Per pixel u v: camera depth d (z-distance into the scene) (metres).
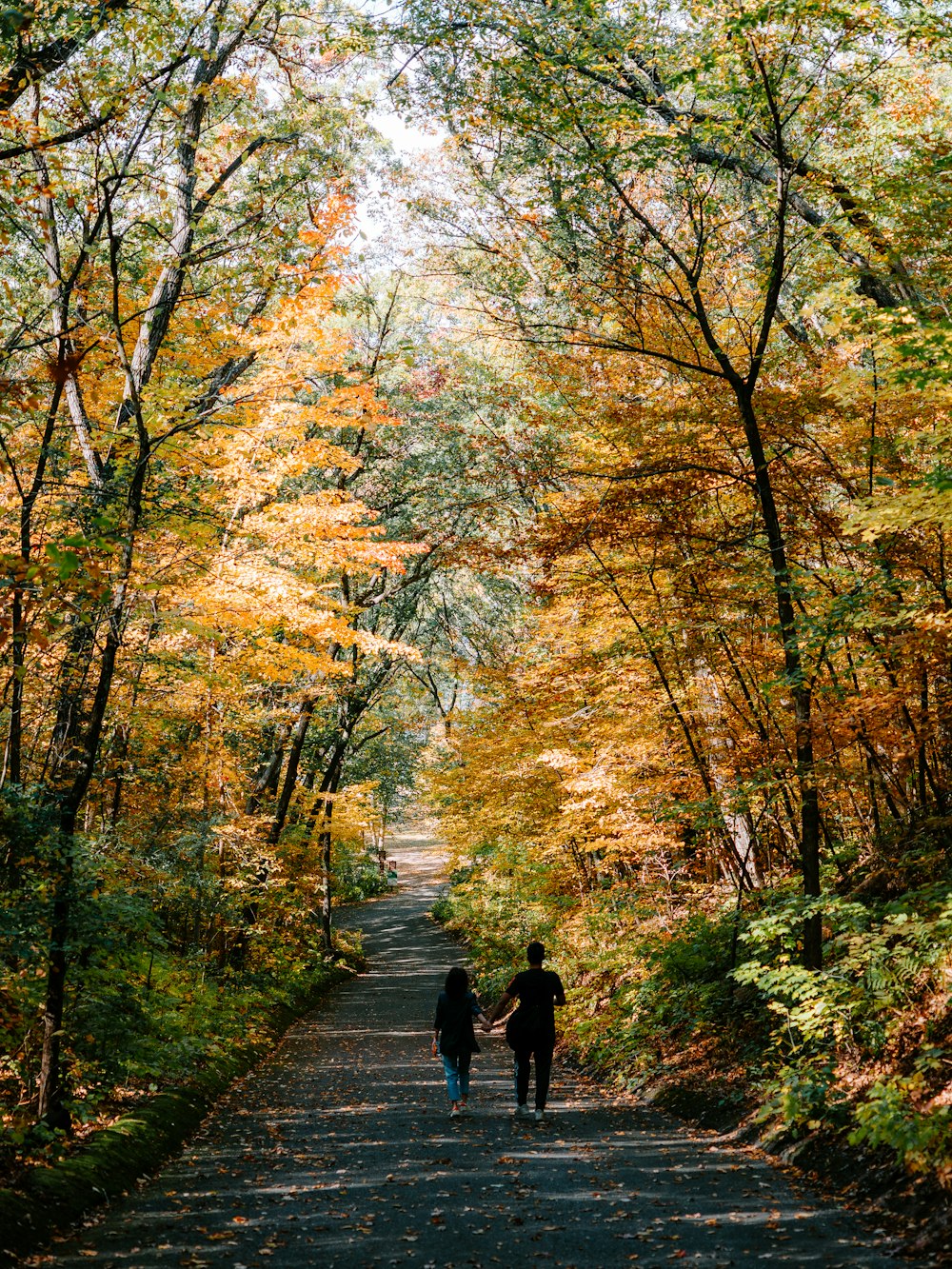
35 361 9.23
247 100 11.88
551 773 15.78
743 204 13.27
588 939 15.41
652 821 12.49
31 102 9.99
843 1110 6.59
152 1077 9.62
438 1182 6.39
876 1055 6.91
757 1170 6.46
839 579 9.19
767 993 7.57
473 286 15.05
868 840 10.74
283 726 19.31
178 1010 12.04
